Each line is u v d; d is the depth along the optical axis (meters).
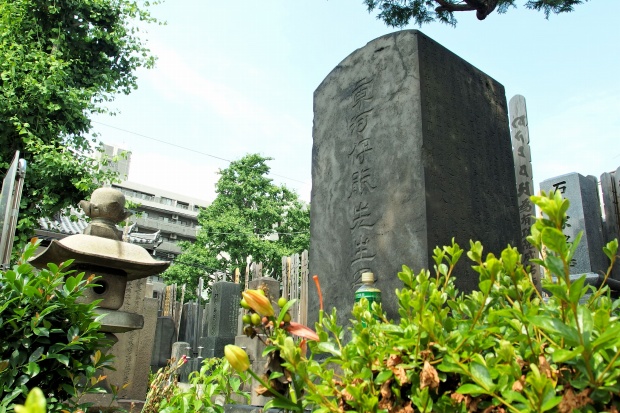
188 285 22.98
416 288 1.42
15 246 9.19
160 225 39.56
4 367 2.50
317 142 5.05
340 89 4.85
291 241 24.12
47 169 9.18
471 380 1.18
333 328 1.51
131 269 4.11
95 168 9.70
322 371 1.36
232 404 3.21
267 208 23.83
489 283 1.18
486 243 4.04
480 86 4.64
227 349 1.21
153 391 4.00
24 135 9.48
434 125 3.97
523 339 1.10
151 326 8.36
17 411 0.59
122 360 6.75
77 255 3.79
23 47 9.63
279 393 1.27
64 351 2.87
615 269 7.32
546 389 0.94
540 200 1.06
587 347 0.92
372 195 4.11
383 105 4.25
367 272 3.65
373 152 4.22
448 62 4.35
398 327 1.33
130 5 11.08
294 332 1.29
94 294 3.94
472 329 1.19
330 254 4.46
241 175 24.59
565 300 0.95
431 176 3.78
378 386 1.30
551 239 0.96
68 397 2.90
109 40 11.07
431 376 1.13
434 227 3.64
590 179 7.60
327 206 4.66
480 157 4.30
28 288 2.68
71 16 10.57
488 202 4.21
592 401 0.94
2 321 2.64
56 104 9.45
